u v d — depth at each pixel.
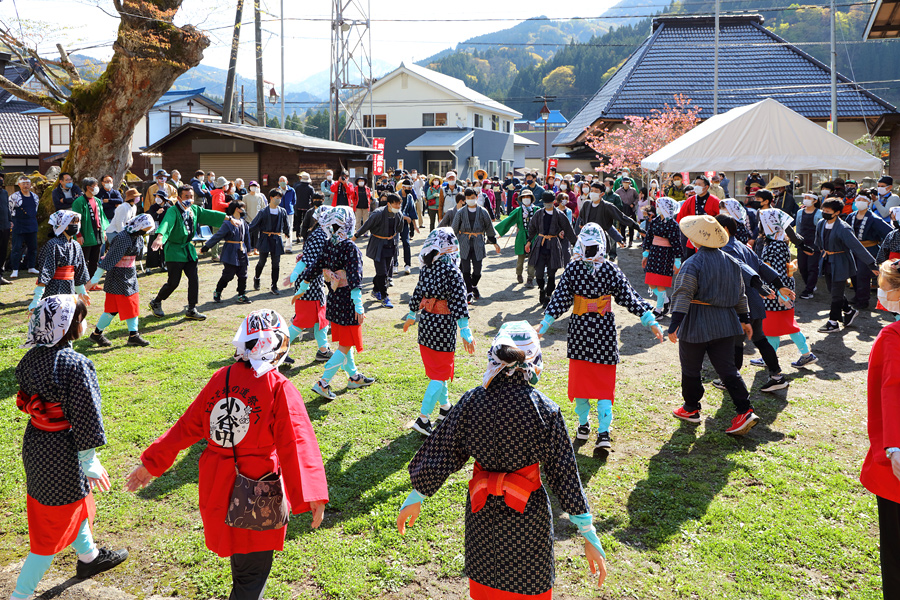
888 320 9.33
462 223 10.51
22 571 3.33
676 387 6.66
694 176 18.94
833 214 8.53
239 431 2.86
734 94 33.69
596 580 3.62
